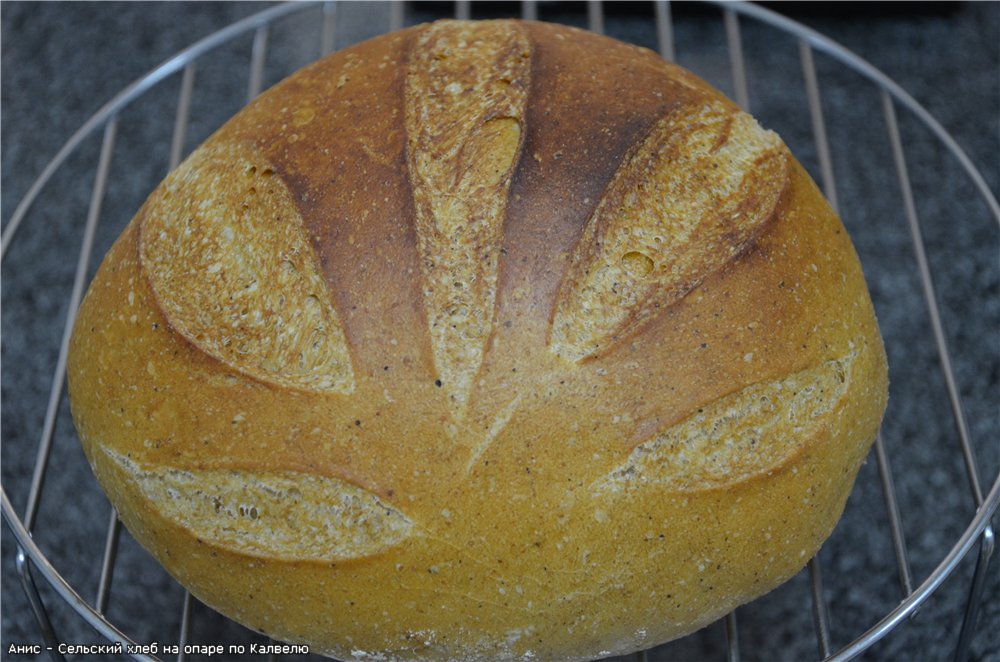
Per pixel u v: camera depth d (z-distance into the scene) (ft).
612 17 2.41
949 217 2.28
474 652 1.57
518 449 1.52
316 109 1.68
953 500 2.10
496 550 1.53
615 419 1.53
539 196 1.57
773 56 2.40
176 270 1.63
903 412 2.15
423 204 1.58
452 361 1.54
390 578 1.54
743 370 1.55
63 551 2.09
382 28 2.39
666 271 1.57
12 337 2.23
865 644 1.62
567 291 1.55
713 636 2.03
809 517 1.60
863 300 1.69
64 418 2.18
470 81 1.67
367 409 1.53
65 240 2.28
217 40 2.01
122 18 2.44
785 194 1.65
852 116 2.35
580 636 1.57
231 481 1.56
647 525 1.54
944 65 2.39
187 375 1.57
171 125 2.36
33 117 2.37
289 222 1.60
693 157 1.64
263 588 1.57
